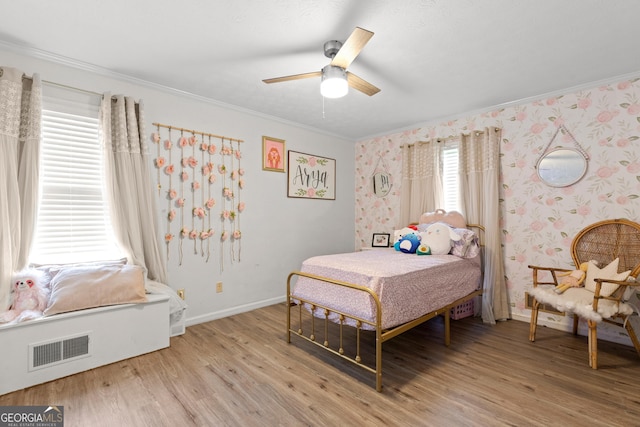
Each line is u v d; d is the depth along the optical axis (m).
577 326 2.83
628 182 2.61
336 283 2.13
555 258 2.98
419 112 3.54
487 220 3.29
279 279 3.84
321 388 1.94
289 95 3.06
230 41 2.11
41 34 2.03
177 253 2.98
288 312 2.62
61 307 2.05
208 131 3.19
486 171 3.32
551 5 1.74
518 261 3.21
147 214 2.69
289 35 2.04
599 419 1.64
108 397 1.83
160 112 2.88
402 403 1.78
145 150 2.69
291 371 2.15
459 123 3.64
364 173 4.71
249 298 3.55
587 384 1.97
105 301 2.21
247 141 3.51
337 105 3.33
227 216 3.33
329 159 4.43
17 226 2.11
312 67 2.49
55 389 1.90
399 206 4.25
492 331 2.93
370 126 4.10
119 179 2.58
